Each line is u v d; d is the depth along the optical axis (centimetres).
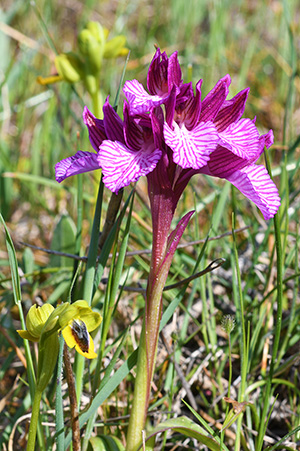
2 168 58
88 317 31
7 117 67
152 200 33
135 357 34
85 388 41
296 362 43
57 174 34
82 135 60
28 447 32
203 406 42
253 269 44
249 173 34
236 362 43
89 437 35
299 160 45
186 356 44
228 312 46
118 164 32
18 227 59
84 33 47
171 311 35
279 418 41
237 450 35
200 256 36
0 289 49
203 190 61
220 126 34
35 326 31
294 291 42
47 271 45
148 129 33
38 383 31
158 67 33
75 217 57
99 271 36
